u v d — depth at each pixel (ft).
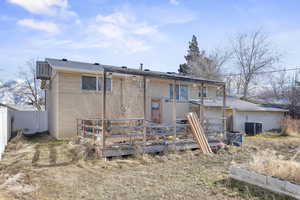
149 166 21.93
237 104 61.46
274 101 87.10
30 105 97.50
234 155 28.40
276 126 65.10
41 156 25.12
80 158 23.57
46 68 48.80
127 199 13.71
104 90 23.99
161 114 50.16
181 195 14.37
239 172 17.04
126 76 44.60
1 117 24.58
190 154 27.63
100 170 20.11
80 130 33.96
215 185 16.26
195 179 17.71
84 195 14.26
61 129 38.58
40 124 52.60
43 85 57.31
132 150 26.00
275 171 15.70
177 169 20.89
